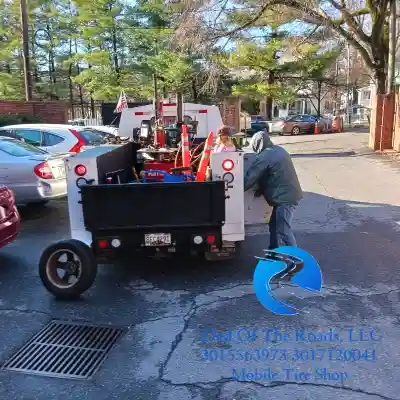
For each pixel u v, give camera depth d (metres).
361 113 54.06
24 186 8.31
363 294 4.81
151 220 4.79
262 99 40.84
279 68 37.00
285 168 5.21
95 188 4.69
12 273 5.70
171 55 29.72
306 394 3.18
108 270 5.68
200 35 17.42
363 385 3.27
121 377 3.45
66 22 34.41
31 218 8.69
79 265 4.78
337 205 9.08
